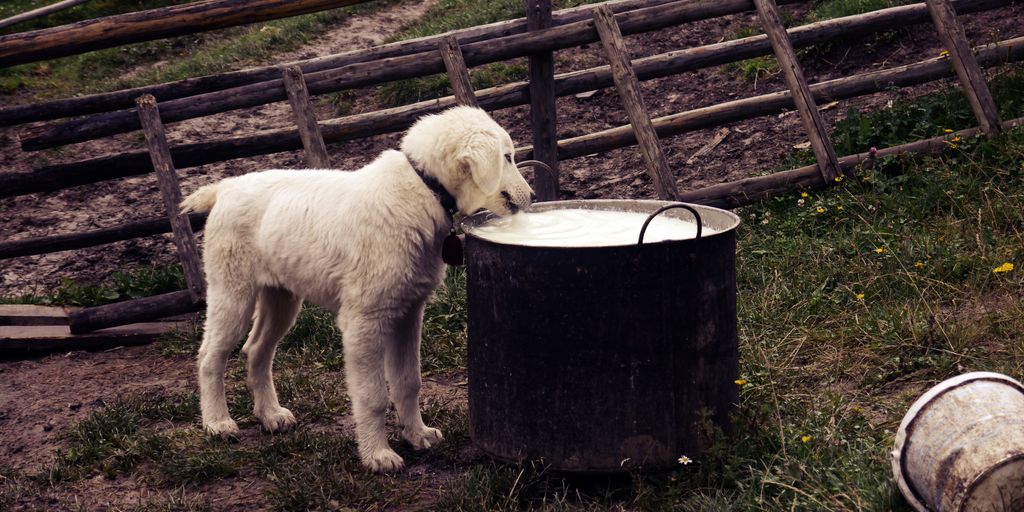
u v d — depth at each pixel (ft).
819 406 13.34
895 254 17.19
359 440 13.07
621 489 11.83
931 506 9.69
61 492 13.14
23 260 24.43
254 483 13.03
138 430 15.03
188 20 20.34
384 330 12.74
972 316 15.37
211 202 14.35
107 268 23.95
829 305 16.61
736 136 25.77
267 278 13.83
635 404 11.19
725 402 11.76
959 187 19.25
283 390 16.06
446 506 11.69
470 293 12.21
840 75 26.76
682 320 11.12
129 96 20.77
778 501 10.73
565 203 13.73
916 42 26.71
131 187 28.09
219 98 20.59
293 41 36.06
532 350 11.33
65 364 18.72
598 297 10.96
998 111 22.17
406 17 38.14
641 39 31.30
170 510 12.23
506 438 11.85
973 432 9.41
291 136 21.17
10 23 19.97
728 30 30.58
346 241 12.59
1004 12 26.73
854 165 21.18
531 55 21.27
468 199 12.40
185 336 19.24
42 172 20.53
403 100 29.91
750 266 18.54
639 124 20.66
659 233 12.31
